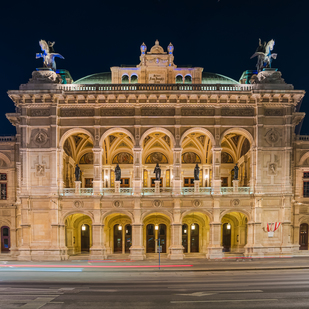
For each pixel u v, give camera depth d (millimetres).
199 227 52562
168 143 55656
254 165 47125
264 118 47156
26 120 46125
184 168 56844
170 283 31688
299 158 52219
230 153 57656
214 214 46031
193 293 27953
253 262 42219
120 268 39438
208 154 56531
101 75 53344
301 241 51906
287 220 46188
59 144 46594
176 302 25500
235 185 47031
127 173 56281
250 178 47656
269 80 47562
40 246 45469
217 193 46281
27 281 32969
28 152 46219
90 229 52875
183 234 52438
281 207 46469
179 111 46781
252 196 46281
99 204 45875
